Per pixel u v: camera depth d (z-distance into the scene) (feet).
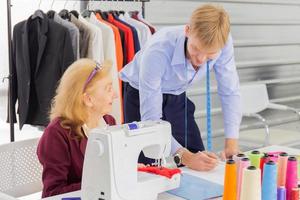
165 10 12.69
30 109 9.98
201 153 6.59
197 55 6.15
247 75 14.40
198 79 7.45
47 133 6.03
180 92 7.63
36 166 6.71
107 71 6.06
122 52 10.25
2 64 10.57
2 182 6.32
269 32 14.84
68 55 9.49
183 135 7.80
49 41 9.64
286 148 7.58
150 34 10.64
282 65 15.15
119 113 10.00
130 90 7.90
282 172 5.08
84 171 5.07
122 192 5.01
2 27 10.48
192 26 5.93
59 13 10.36
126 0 11.59
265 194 4.77
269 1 14.70
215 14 5.83
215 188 5.71
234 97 7.55
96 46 9.80
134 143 5.07
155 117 6.70
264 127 13.30
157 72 6.63
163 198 5.43
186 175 6.19
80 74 5.92
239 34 14.14
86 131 6.13
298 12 15.38
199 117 13.30
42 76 9.75
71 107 5.99
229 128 7.62
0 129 10.77
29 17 9.82
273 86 14.92
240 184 4.83
